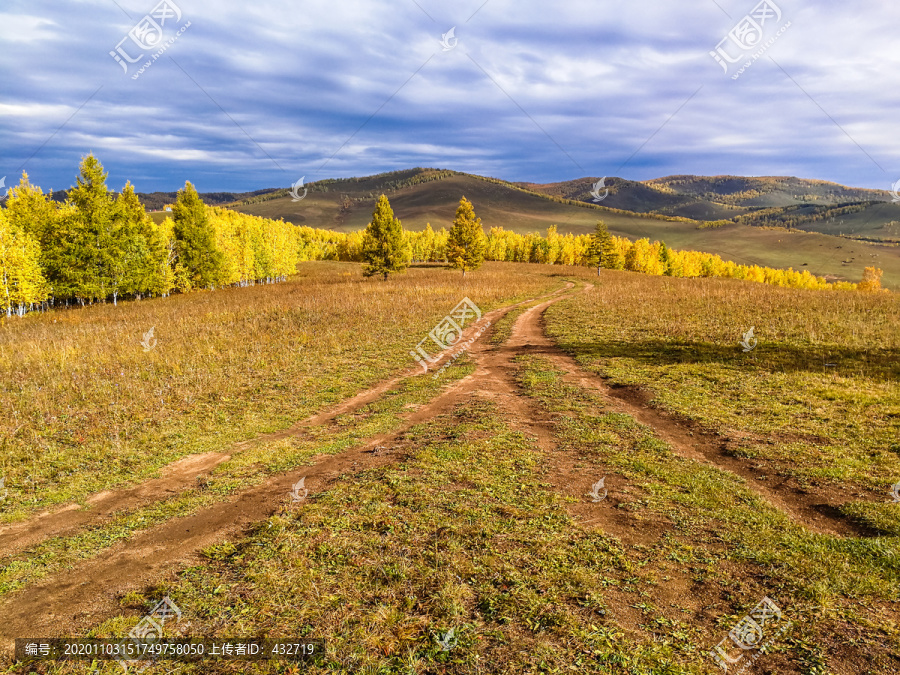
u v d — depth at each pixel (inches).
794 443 309.9
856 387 406.3
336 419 431.2
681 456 303.3
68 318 1119.0
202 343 726.5
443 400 470.9
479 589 176.4
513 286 1740.9
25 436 387.5
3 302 1143.0
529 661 140.5
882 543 192.9
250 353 669.3
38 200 1432.1
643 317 860.6
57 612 181.0
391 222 2022.6
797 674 131.2
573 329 816.3
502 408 423.5
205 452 361.1
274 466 324.5
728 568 185.2
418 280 2005.4
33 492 300.2
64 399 471.8
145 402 468.8
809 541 200.1
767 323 709.3
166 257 1756.9
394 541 213.0
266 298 1378.0
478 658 142.9
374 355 673.6
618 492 255.9
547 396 456.8
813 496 244.1
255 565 201.9
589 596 169.6
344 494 265.3
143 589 193.3
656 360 566.6
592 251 2632.9
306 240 5167.3
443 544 208.8
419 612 166.7
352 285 1765.5
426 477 280.8
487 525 223.1
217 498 279.7
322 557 204.2
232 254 2228.1
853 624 150.6
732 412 379.6
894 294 994.1
